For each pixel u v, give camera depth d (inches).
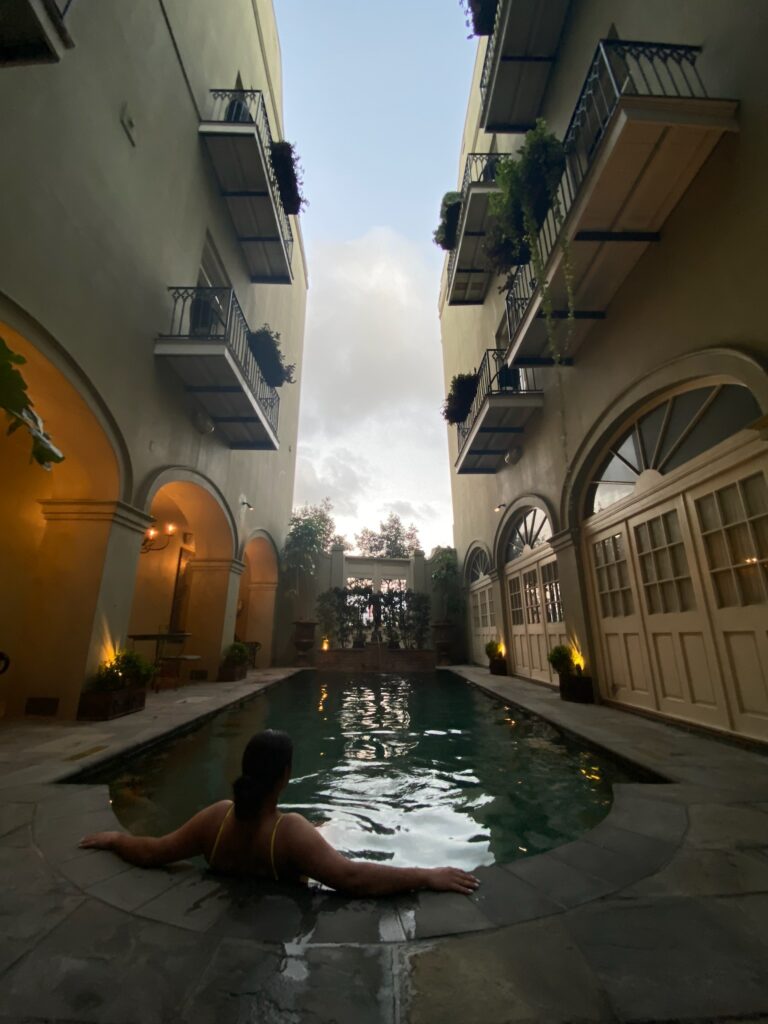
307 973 50.2
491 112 289.1
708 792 108.3
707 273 157.0
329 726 205.2
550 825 100.3
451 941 55.9
